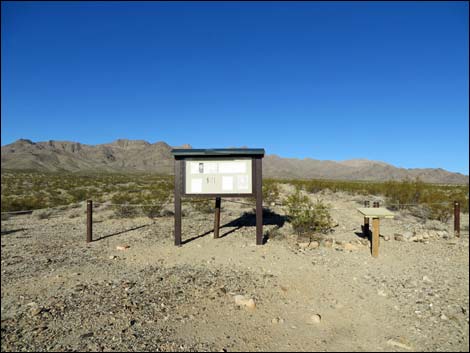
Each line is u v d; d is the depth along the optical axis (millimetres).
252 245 9805
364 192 25125
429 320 5289
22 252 9578
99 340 4715
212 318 5359
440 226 13211
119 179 63531
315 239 10414
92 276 7434
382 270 7648
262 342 4691
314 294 6328
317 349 4508
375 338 4789
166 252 9336
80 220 15094
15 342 4688
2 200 22125
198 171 10133
